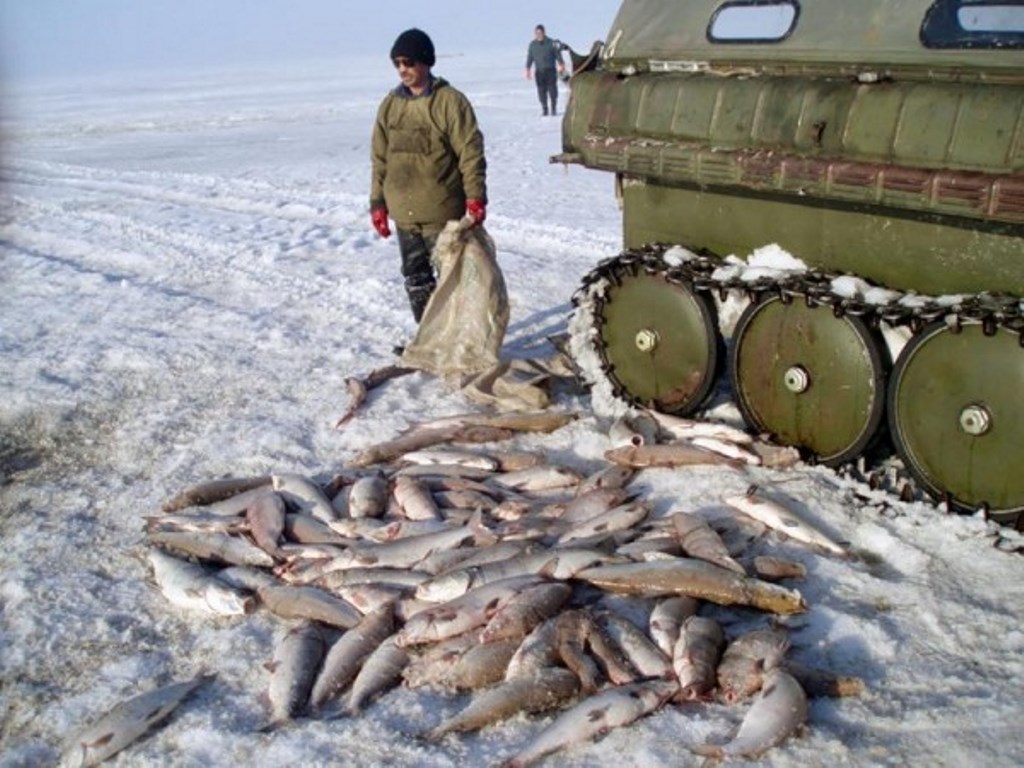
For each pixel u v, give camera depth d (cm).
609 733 356
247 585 458
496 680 387
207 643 430
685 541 449
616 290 609
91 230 1245
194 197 1438
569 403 635
